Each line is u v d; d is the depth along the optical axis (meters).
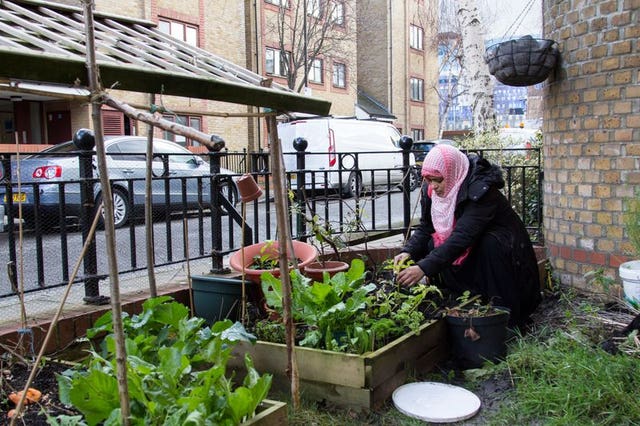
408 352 3.05
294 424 2.58
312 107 2.80
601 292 4.25
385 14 31.41
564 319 3.90
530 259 3.79
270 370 3.02
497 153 7.24
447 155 3.72
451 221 3.78
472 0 11.80
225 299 3.48
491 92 11.87
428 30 34.91
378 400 2.79
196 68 2.44
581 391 2.64
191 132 1.78
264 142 21.22
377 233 5.80
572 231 4.48
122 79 2.02
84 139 3.50
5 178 3.23
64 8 2.59
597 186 4.26
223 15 20.31
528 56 4.46
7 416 2.23
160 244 6.78
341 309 2.88
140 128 17.17
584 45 4.28
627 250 4.11
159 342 2.68
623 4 4.02
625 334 3.32
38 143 17.17
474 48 11.84
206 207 7.04
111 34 2.51
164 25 18.22
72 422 2.02
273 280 3.15
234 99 2.42
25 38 1.85
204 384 2.08
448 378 3.16
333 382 2.79
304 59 21.75
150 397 2.07
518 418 2.64
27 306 3.60
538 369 3.01
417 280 3.44
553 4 4.62
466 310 3.44
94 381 2.05
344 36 24.25
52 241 6.47
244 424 2.08
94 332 2.71
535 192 6.18
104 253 6.10
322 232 4.43
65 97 1.82
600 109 4.20
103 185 1.78
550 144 4.73
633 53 3.99
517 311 3.70
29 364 2.67
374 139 16.33
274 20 22.25
